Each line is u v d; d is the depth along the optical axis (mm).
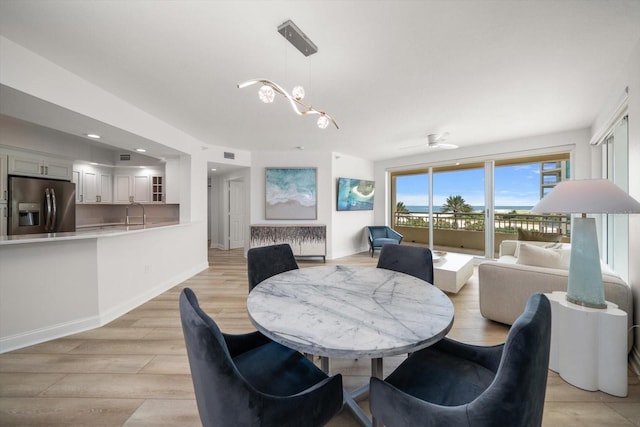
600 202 1428
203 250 4527
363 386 1590
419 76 2299
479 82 2418
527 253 2383
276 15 1567
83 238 2277
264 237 5164
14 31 1713
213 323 786
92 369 1756
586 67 2162
